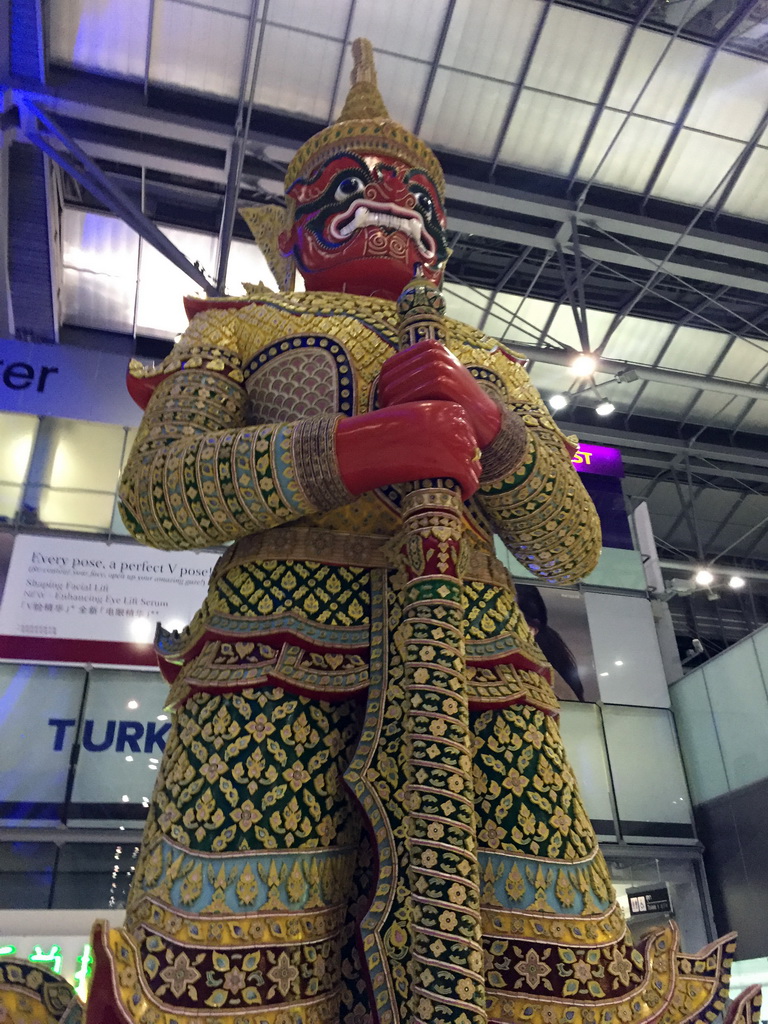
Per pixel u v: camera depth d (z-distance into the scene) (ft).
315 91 38.70
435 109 39.73
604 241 44.75
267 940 4.70
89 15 35.29
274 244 10.15
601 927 5.21
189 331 7.31
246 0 35.22
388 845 5.05
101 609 35.91
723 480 63.16
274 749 5.32
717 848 40.93
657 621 49.62
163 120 37.29
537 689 6.08
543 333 47.70
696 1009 5.29
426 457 5.62
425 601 5.34
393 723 5.42
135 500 6.17
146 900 4.86
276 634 5.73
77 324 50.29
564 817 5.52
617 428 57.62
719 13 36.68
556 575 7.25
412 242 8.75
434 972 4.33
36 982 5.05
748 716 40.60
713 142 41.60
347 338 6.86
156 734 34.86
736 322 52.42
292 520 6.21
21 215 41.04
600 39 37.60
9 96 35.45
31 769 33.37
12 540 36.29
